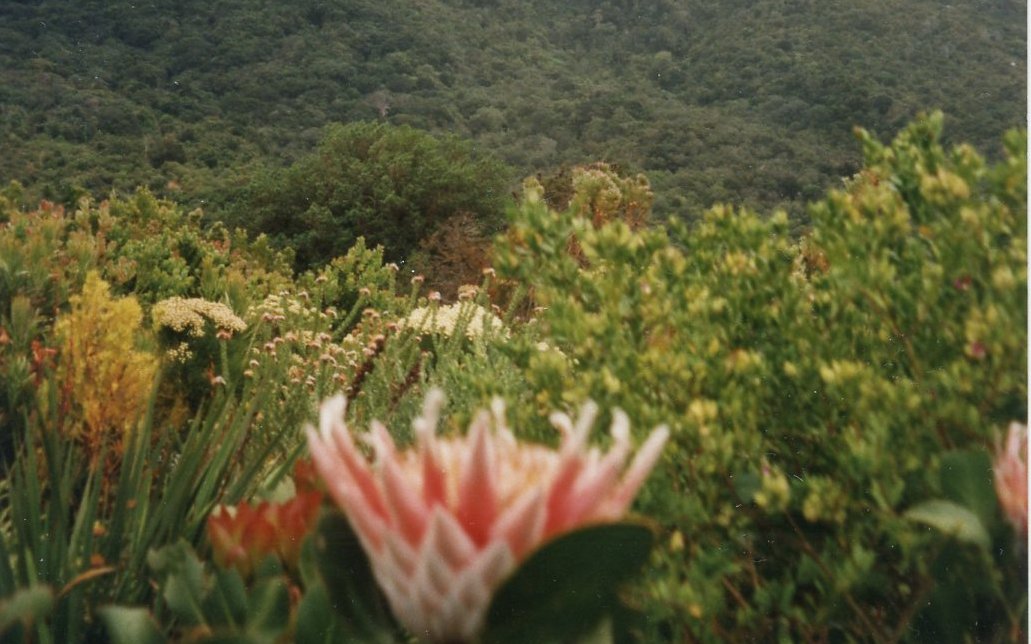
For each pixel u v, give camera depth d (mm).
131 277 3361
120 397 1506
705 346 1073
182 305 2248
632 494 680
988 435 929
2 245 2320
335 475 654
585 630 636
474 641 636
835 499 920
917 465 919
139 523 1263
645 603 867
